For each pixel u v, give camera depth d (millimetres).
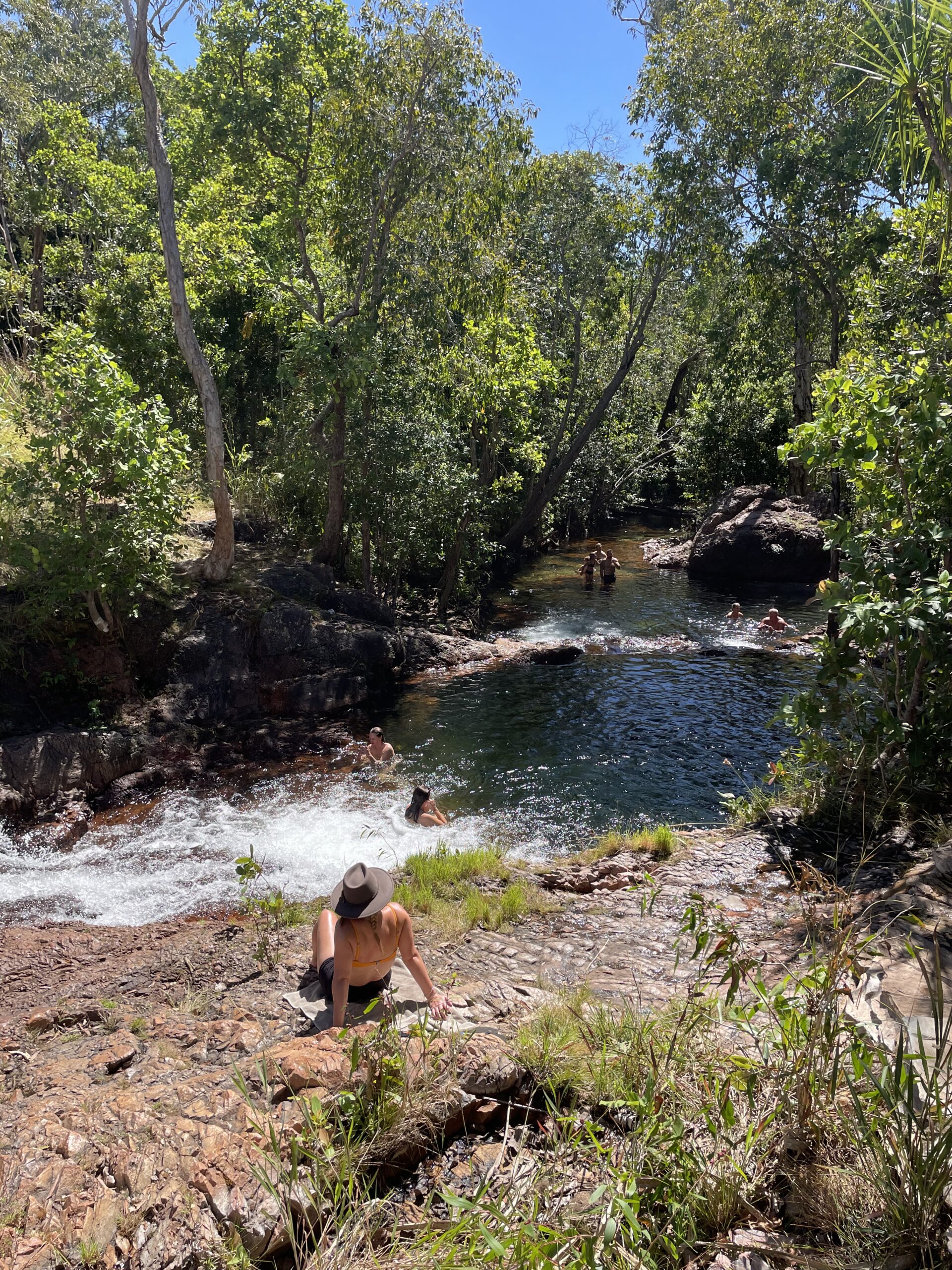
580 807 10352
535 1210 2471
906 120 6574
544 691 15305
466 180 18109
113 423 11383
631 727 13305
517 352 21875
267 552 17328
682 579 26859
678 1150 2852
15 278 23984
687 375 45656
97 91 32781
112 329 18844
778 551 25734
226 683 13453
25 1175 3021
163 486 11891
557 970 5301
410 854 8914
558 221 28250
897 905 5234
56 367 11562
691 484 37000
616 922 6207
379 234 18016
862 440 7395
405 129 17172
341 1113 3213
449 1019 4129
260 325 24000
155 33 14008
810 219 20484
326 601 16391
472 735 13109
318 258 22812
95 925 7551
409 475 18484
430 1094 3346
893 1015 3656
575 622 21062
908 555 6957
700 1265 2598
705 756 12016
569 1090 3594
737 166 21500
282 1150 2982
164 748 11914
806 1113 2939
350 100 16703
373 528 19000
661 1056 3480
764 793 10102
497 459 28094
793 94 20406
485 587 24500
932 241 12664
